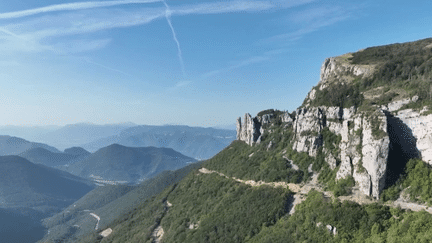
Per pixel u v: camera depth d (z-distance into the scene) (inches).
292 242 4192.9
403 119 4414.4
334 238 3846.0
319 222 4160.9
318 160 5531.5
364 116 4729.3
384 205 3853.3
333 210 4126.5
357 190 4281.5
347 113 5536.4
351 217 3887.8
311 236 4084.6
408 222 3390.7
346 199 4237.2
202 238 5738.2
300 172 5644.7
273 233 4608.8
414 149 4190.5
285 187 5556.1
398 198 3853.3
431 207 3476.9
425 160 4013.3
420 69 5226.4
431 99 4249.5
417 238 3174.2
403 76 5457.7
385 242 3403.1
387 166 4094.5
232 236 5290.4
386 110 4734.3
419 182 3816.4
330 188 4717.0
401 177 4015.8
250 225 5187.0
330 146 5462.6
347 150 4763.8
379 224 3634.4
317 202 4471.0
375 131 4311.0
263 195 5615.2
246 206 5698.8
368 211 3868.1
